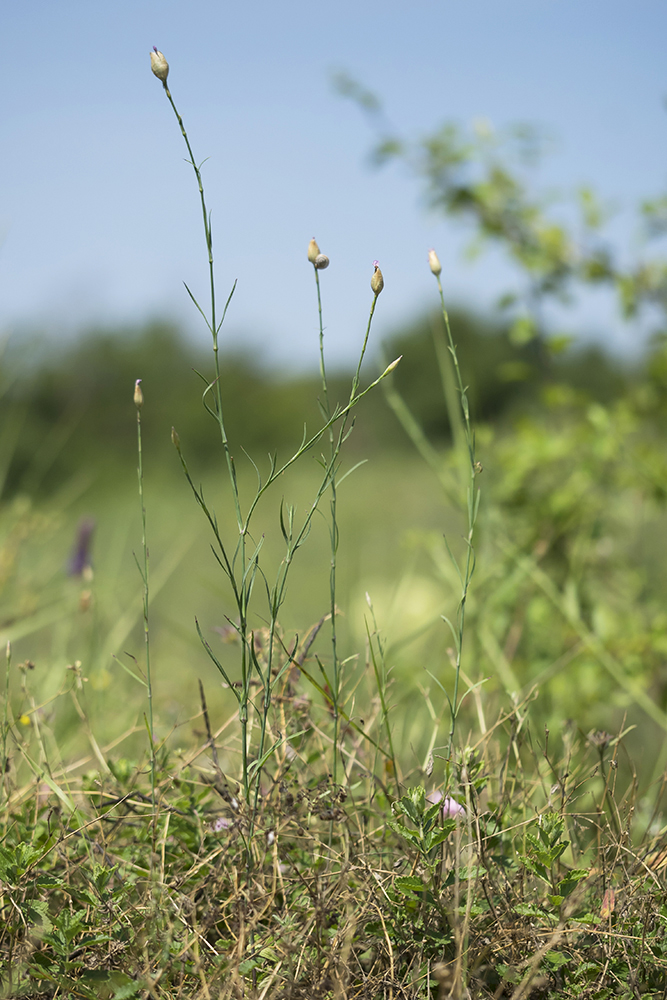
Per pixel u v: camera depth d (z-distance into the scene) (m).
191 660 2.02
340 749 1.24
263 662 1.23
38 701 1.47
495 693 1.47
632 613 1.84
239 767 1.24
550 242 1.93
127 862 1.15
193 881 1.15
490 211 1.98
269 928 1.12
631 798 1.25
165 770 1.22
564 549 1.93
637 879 1.14
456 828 1.11
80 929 1.08
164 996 1.07
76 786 1.28
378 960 1.10
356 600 1.91
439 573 1.82
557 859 1.12
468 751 1.19
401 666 1.55
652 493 1.85
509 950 1.10
